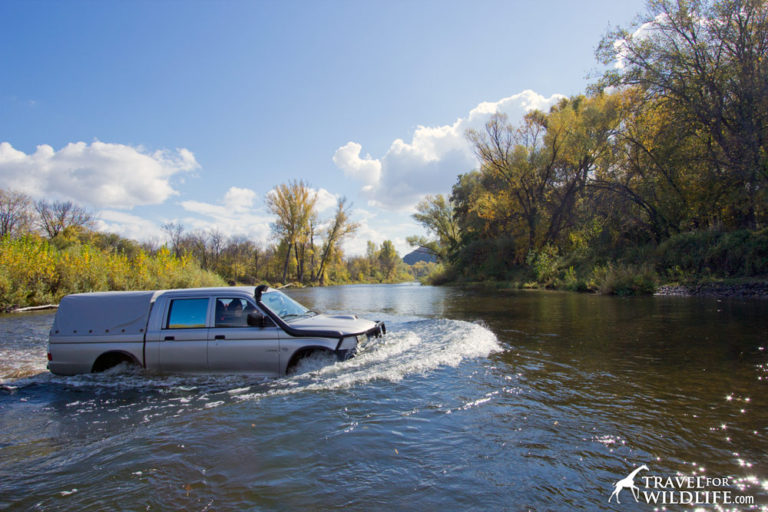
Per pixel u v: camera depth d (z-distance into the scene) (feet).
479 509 7.37
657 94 68.80
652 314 33.71
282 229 204.03
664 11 65.36
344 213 221.66
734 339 21.79
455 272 146.92
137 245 199.93
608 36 69.72
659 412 11.84
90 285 70.79
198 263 103.81
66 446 11.13
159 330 18.79
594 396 13.44
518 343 22.98
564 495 7.78
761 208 60.64
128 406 14.69
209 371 18.43
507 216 123.03
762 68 58.80
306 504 7.64
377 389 14.65
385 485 8.27
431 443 10.14
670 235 73.46
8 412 14.29
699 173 67.51
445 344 22.59
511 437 10.38
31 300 62.90
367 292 104.53
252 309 19.11
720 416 11.39
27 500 8.05
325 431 11.00
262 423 11.66
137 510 7.55
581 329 27.50
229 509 7.53
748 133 60.34
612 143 86.22
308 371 17.92
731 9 59.72
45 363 22.74
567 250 102.53
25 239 69.51
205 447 10.19
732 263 55.88
